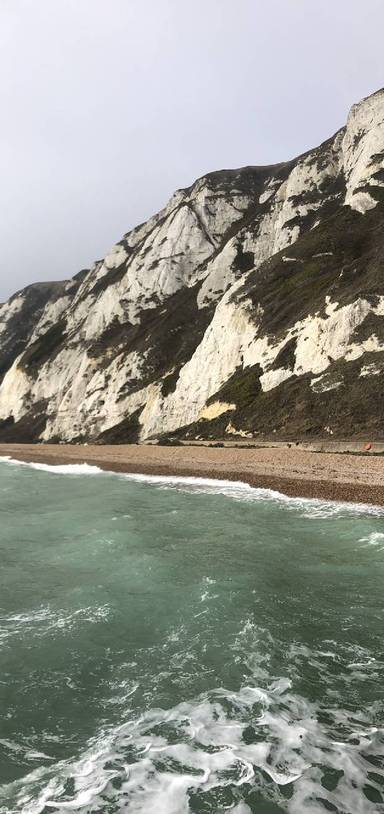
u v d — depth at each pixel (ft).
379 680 24.94
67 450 172.96
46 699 24.14
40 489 92.17
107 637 30.04
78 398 237.45
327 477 78.48
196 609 33.42
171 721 22.26
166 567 41.75
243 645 28.45
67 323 318.65
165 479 98.53
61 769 19.58
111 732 21.72
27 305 431.43
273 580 38.58
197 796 17.97
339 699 23.49
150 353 207.00
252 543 49.01
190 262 247.91
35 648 28.96
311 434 106.42
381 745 20.42
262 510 64.34
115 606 34.42
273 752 20.08
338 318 121.49
